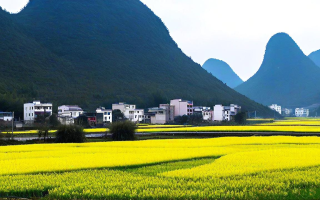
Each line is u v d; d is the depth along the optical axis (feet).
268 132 274.77
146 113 509.35
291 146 179.42
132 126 245.45
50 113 418.31
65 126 227.61
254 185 95.04
